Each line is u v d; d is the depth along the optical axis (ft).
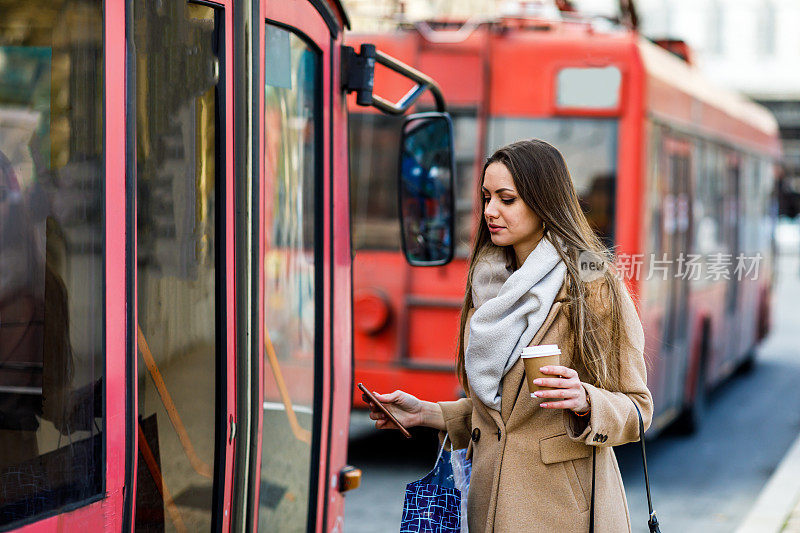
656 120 29.66
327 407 11.95
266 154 10.27
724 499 28.40
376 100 13.08
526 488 9.80
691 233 35.06
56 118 7.57
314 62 11.76
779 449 35.06
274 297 10.62
